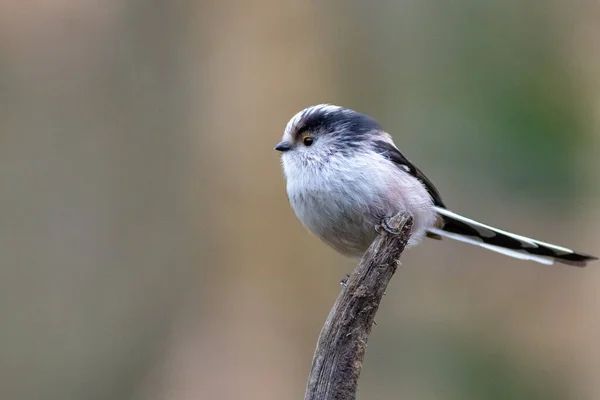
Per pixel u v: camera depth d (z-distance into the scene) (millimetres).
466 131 15094
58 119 11602
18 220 11266
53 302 11242
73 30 11828
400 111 14102
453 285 14625
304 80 11750
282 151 7762
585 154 15445
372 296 5727
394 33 13859
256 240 11188
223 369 10883
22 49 11664
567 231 15430
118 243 11430
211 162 11445
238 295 11070
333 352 5656
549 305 14414
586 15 15180
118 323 11266
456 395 13523
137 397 11000
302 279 11117
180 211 11453
